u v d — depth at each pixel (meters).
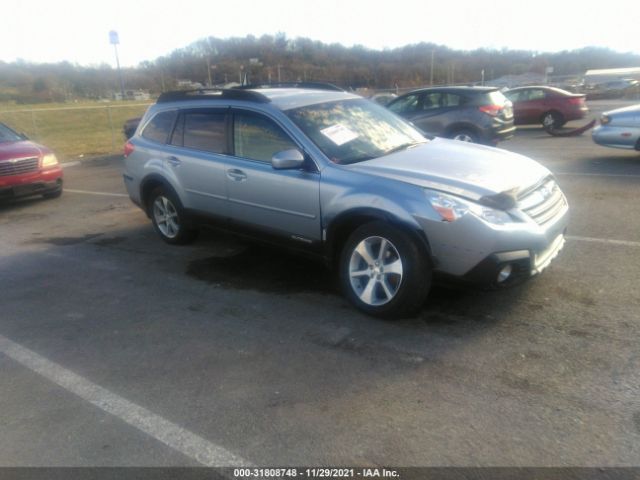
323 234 4.37
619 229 5.75
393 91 34.34
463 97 11.11
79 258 6.08
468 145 4.95
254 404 3.11
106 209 8.57
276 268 5.34
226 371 3.49
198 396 3.23
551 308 4.02
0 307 4.78
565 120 15.59
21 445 2.89
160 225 6.38
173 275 5.34
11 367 3.72
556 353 3.41
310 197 4.35
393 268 3.87
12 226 7.82
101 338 4.07
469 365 3.35
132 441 2.87
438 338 3.71
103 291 5.03
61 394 3.36
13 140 9.55
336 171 4.21
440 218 3.62
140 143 6.18
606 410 2.85
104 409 3.17
